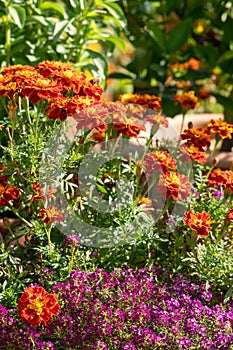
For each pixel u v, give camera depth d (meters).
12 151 2.65
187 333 2.44
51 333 2.39
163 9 4.52
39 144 2.65
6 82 2.60
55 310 2.27
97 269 2.58
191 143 3.04
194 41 4.83
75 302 2.45
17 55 3.57
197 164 3.21
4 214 3.36
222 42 4.54
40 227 2.69
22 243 2.98
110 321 2.42
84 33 3.71
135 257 2.87
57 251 2.70
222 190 3.13
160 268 2.82
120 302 2.50
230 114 4.37
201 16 4.47
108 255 2.80
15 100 2.62
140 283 2.57
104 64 3.67
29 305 2.25
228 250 2.85
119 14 3.58
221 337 2.40
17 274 2.71
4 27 3.60
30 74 2.60
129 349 2.30
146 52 4.63
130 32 4.64
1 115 3.15
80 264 2.71
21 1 3.52
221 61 4.50
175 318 2.44
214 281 2.70
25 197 2.67
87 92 2.76
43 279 2.63
